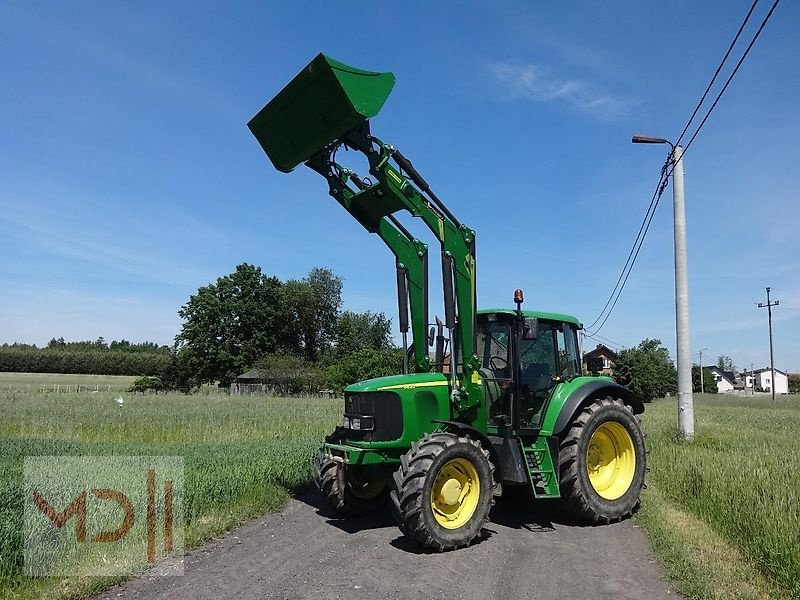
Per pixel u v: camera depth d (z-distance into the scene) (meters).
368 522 7.26
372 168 6.75
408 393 6.76
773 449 11.45
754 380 98.94
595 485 7.64
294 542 6.39
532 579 5.31
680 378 13.41
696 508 7.33
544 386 7.70
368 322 76.00
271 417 19.81
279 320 67.25
